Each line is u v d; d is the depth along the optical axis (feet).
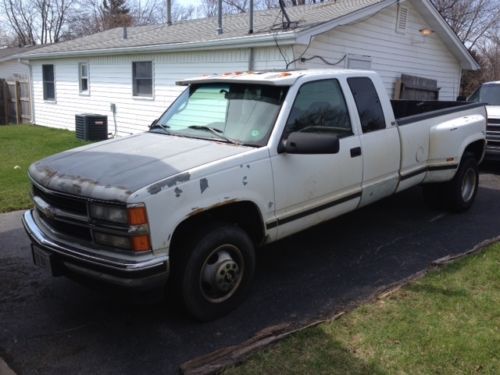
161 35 50.24
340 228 19.63
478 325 11.66
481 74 95.55
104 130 46.60
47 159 13.44
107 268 10.57
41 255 11.85
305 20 36.58
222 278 12.16
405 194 24.84
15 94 68.85
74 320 12.43
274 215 13.15
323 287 14.28
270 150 12.82
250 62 35.99
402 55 44.09
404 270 15.55
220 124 14.11
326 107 14.76
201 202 11.25
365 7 36.60
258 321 12.32
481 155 22.22
